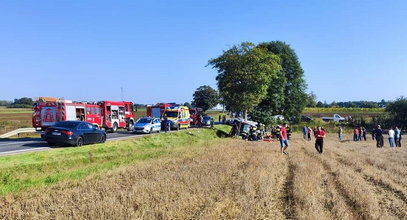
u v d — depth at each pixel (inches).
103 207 334.6
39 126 1085.1
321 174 572.1
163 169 591.8
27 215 334.0
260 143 1254.3
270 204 376.8
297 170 593.3
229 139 1476.4
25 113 3107.8
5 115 2780.5
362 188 450.6
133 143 987.9
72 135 807.1
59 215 324.2
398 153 965.8
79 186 458.0
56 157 679.1
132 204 354.9
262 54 1713.8
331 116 3474.4
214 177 498.6
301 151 994.1
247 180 474.0
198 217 322.0
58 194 410.9
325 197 412.5
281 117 2682.1
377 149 1108.5
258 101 1760.6
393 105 2605.8
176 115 1604.3
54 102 1081.4
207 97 4227.4
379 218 330.3
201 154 840.9
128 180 492.4
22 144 869.8
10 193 434.6
